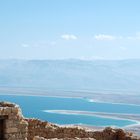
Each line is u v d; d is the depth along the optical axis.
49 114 151.12
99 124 131.12
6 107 42.12
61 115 150.88
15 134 42.41
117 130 57.94
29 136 51.38
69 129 53.97
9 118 42.12
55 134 52.94
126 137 57.12
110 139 57.09
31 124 51.75
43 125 52.50
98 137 56.19
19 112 42.94
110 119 154.62
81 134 54.72
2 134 42.19
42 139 44.31
